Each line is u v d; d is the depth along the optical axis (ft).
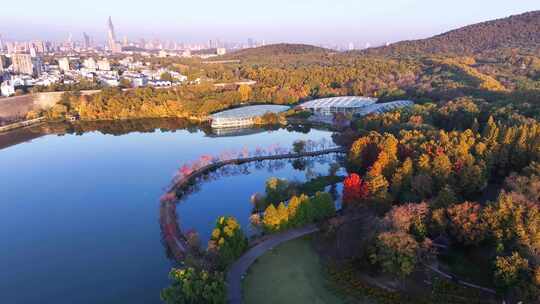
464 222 313.73
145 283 345.72
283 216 388.57
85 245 414.00
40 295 331.57
